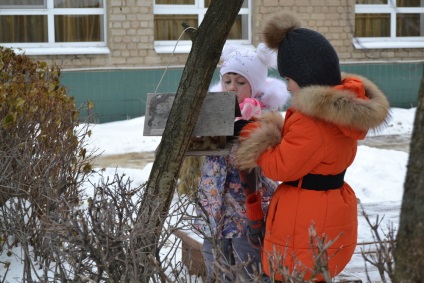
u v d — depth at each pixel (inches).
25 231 166.7
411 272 85.1
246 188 134.4
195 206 141.4
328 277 97.3
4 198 177.9
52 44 499.5
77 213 123.6
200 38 137.6
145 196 133.0
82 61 494.9
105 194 144.9
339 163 125.7
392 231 116.1
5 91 187.0
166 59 509.7
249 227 135.4
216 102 138.6
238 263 129.4
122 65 502.0
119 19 498.6
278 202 128.6
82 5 505.4
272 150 126.1
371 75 550.0
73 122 198.4
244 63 155.1
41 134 192.4
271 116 133.2
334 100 119.2
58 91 204.8
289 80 130.0
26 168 176.7
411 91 558.9
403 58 557.6
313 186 126.1
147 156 408.5
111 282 116.3
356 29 556.7
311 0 531.2
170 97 146.3
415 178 84.6
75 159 194.9
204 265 146.0
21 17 497.4
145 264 121.5
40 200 173.6
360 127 120.8
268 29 131.2
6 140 186.5
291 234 125.6
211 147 140.3
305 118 123.6
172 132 138.5
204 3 526.9
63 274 131.0
